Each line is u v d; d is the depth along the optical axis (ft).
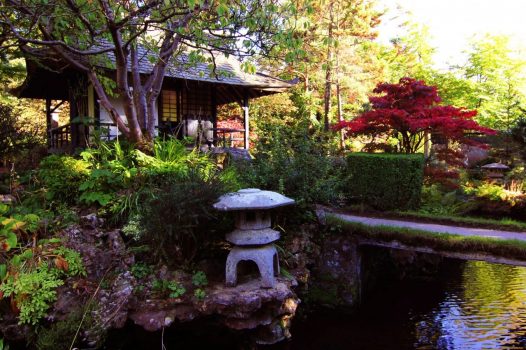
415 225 19.21
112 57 26.89
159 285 12.76
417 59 67.67
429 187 25.79
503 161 32.89
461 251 15.51
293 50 16.34
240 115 50.98
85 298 12.14
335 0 45.65
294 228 17.19
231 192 14.24
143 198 15.72
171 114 34.96
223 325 12.78
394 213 21.76
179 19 18.20
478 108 52.49
